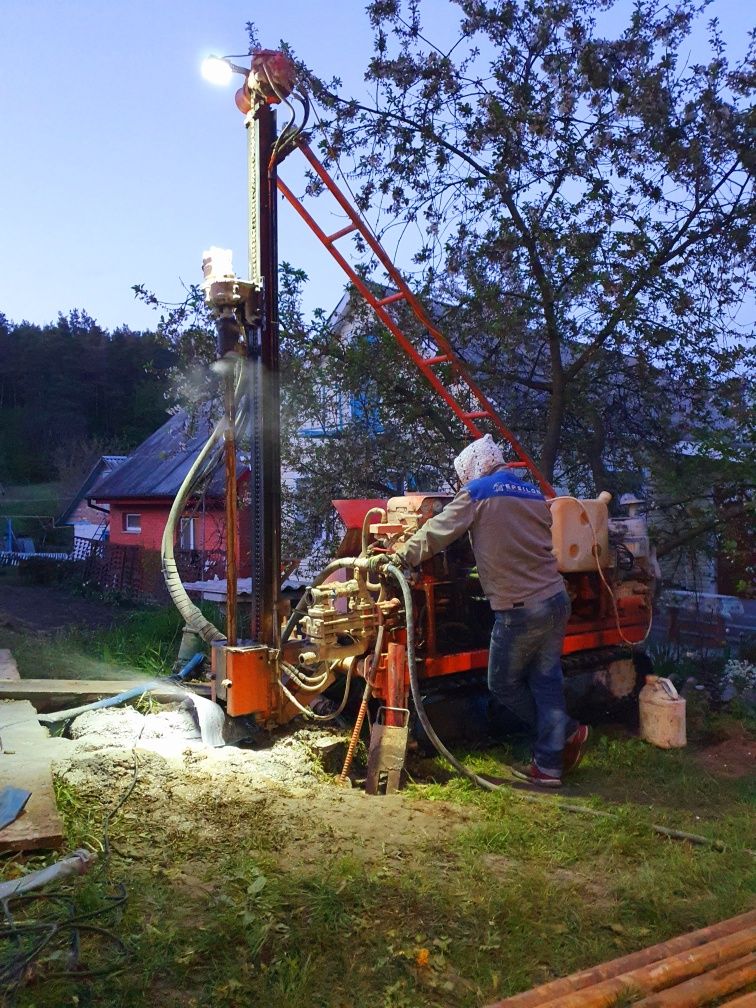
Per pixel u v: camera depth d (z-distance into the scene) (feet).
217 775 14.07
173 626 30.53
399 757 14.89
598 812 13.61
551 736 15.48
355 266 26.99
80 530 100.22
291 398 27.50
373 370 27.32
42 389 235.40
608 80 25.89
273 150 17.01
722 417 27.25
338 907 9.59
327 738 16.24
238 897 9.71
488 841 12.20
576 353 27.76
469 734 17.62
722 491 26.53
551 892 10.53
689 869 11.44
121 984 7.98
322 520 28.89
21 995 7.79
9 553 88.94
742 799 14.96
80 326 276.41
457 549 18.08
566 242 25.70
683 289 26.04
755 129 25.20
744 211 25.76
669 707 18.10
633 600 20.22
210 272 16.44
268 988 8.16
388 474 29.12
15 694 18.38
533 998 7.93
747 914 9.87
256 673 16.40
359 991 8.29
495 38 27.25
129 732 15.90
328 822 12.46
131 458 79.15
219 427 17.03
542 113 26.32
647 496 28.63
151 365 30.09
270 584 16.81
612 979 8.22
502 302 27.17
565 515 17.89
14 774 12.61
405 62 26.81
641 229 25.86
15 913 9.12
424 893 10.19
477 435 21.91
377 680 15.90
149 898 9.55
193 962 8.46
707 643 27.61
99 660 25.44
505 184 25.84
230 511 16.71
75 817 11.61
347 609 16.57
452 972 8.77
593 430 29.43
